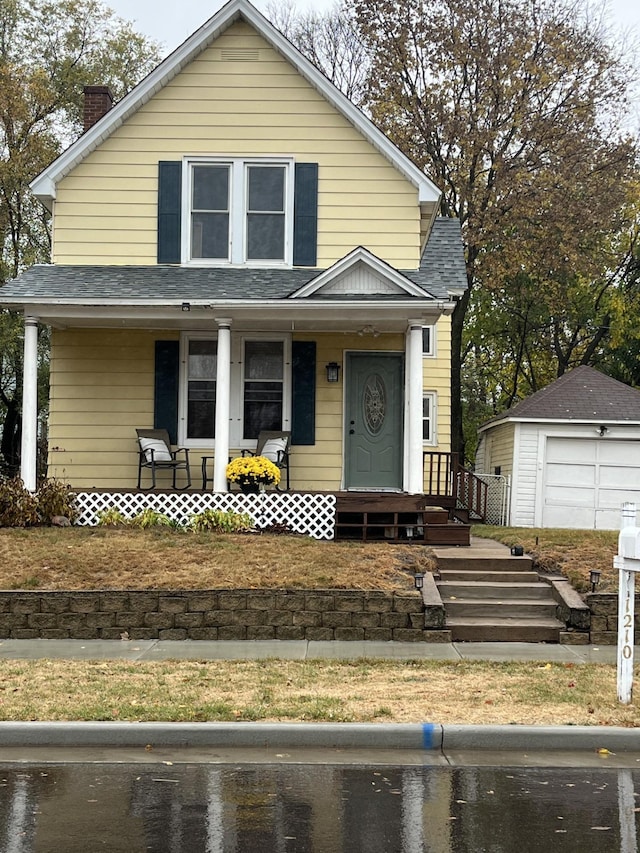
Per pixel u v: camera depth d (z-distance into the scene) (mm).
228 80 16562
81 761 6910
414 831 5531
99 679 8898
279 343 16797
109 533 14039
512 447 23453
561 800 6117
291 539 13945
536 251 30344
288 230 16562
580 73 29391
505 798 6145
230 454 16641
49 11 32031
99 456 16609
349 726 7312
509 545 14492
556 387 23984
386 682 8836
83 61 32750
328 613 11469
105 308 15023
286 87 16547
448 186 30203
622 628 8141
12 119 28125
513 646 11070
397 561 13023
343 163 16562
